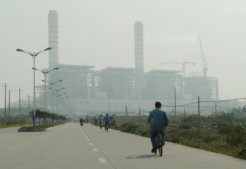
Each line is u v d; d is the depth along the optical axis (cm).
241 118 6269
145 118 7850
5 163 1249
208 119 5978
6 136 3534
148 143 2245
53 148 1909
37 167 1131
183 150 1692
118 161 1272
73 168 1099
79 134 3703
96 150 1750
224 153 1552
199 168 1072
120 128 5047
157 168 1075
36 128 5053
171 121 6197
